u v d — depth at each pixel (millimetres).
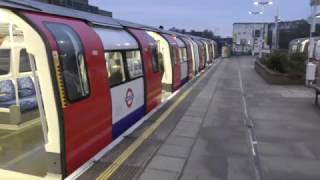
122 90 8492
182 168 6406
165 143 7844
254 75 25562
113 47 8062
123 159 6637
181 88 17312
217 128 9445
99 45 7031
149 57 10938
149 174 6035
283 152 7609
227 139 8438
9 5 5234
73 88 5816
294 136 8906
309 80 18094
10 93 9695
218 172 6312
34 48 5215
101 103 6918
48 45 5219
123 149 7207
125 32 9680
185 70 19750
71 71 5805
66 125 5547
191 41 24125
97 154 6762
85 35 6574
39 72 5285
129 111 9086
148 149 7309
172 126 9406
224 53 59719
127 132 8500
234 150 7617
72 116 5730
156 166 6418
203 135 8695
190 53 21891
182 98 14086
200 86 18344
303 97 15023
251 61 47125
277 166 6742
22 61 10219
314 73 17938
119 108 8312
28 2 6191
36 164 6504
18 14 5223
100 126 6918
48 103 5367
